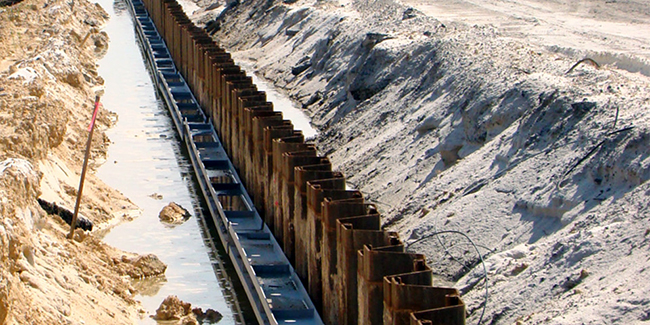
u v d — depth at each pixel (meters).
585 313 12.99
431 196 20.67
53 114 25.50
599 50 28.20
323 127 31.62
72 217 21.00
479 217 18.25
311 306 17.62
